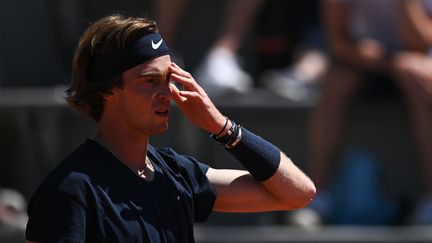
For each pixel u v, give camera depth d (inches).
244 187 411.5
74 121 855.1
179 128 839.7
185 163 406.0
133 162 383.6
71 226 356.8
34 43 914.7
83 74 380.5
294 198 409.7
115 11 927.7
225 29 870.4
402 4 831.7
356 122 853.2
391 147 858.1
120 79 373.1
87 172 367.6
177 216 384.2
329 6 833.5
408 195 858.8
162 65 376.8
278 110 852.0
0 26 908.0
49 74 917.8
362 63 833.5
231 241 805.9
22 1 914.7
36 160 856.9
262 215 844.0
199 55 914.7
